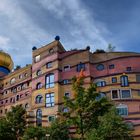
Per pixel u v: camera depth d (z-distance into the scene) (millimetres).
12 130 43719
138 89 46062
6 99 61594
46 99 49500
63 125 39938
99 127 32938
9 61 70000
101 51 51656
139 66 47594
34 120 49219
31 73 57031
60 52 51719
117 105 44844
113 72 47812
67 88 48625
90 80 47750
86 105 31297
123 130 34562
